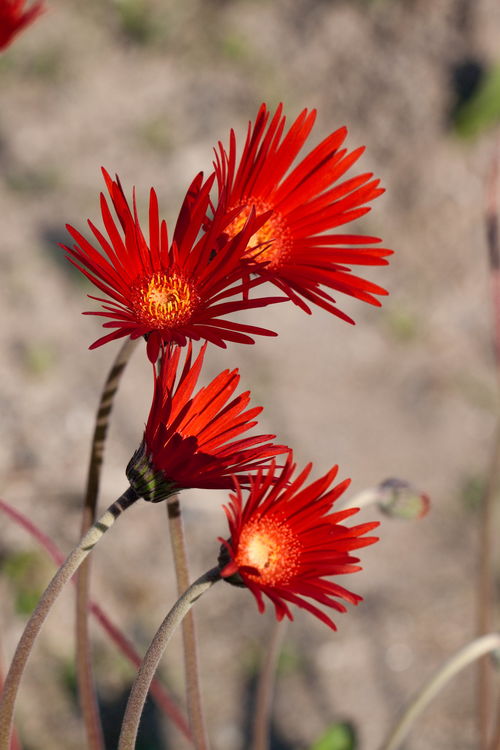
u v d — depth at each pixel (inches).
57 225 125.6
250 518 34.4
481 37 158.2
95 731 41.2
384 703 88.7
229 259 34.5
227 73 158.4
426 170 148.9
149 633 89.7
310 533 34.3
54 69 152.9
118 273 34.5
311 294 35.9
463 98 154.4
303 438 113.9
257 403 115.9
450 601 99.9
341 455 113.3
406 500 47.2
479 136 150.3
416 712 46.8
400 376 127.8
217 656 90.8
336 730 58.5
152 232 34.7
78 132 143.3
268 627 94.7
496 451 57.2
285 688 88.7
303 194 36.5
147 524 99.2
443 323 136.6
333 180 36.5
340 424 117.7
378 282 139.2
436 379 128.0
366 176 36.5
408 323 135.0
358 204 36.5
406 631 96.0
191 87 155.2
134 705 34.5
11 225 123.6
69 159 137.9
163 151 143.2
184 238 34.7
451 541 107.7
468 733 85.4
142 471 34.2
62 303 116.4
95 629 87.4
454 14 161.2
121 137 143.9
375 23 164.4
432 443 118.9
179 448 33.8
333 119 155.3
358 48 161.6
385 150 152.6
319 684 89.8
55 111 145.5
